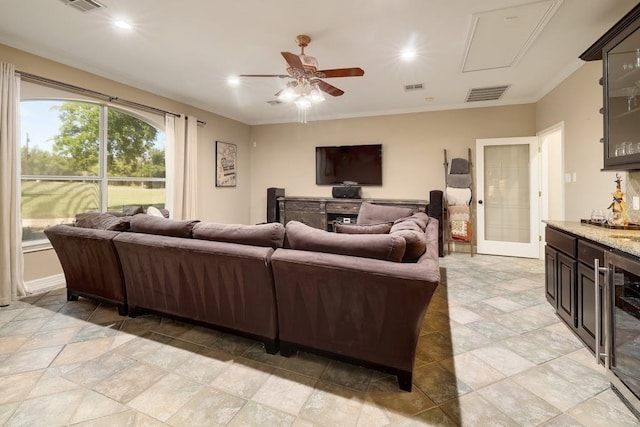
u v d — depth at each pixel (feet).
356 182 19.19
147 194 15.23
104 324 8.27
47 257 11.23
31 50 10.25
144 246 7.69
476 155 16.62
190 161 16.16
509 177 16.22
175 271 7.59
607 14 8.31
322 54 10.82
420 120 17.92
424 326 8.18
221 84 13.85
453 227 16.81
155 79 13.25
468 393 5.56
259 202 21.90
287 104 17.07
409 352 5.55
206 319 7.54
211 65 11.79
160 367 6.35
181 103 16.20
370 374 6.15
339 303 5.90
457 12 8.23
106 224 8.86
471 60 11.25
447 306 9.49
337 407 5.22
